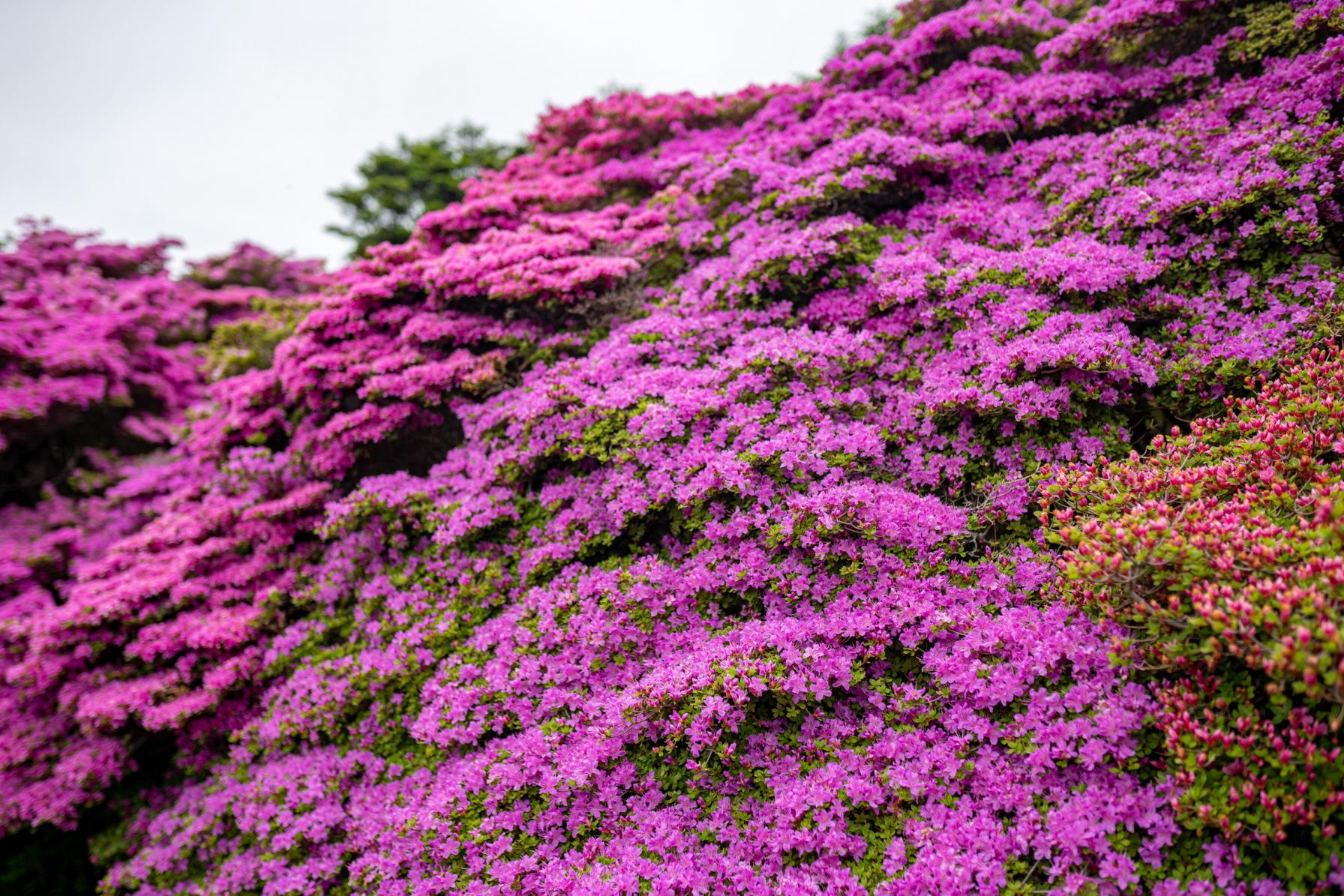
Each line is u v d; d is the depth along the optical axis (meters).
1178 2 6.31
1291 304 4.72
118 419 13.70
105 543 10.20
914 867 3.20
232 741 6.73
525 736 4.57
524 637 5.13
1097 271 5.04
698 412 5.39
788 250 6.23
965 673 3.71
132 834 7.28
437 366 7.36
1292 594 2.59
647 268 7.91
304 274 16.69
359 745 5.80
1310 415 3.70
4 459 12.11
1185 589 3.04
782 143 8.36
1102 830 2.99
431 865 4.39
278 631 7.46
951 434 5.03
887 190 7.32
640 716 4.14
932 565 4.34
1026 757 3.43
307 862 5.23
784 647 4.11
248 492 8.44
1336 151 4.77
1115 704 3.20
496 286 7.30
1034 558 4.27
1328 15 5.48
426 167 23.38
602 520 5.62
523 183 10.38
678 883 3.55
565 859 4.00
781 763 3.92
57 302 13.70
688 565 4.98
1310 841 2.70
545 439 6.06
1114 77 6.95
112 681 7.96
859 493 4.51
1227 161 5.46
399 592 6.51
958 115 7.18
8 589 10.17
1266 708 2.94
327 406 8.46
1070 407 4.73
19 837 8.76
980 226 6.37
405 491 6.87
